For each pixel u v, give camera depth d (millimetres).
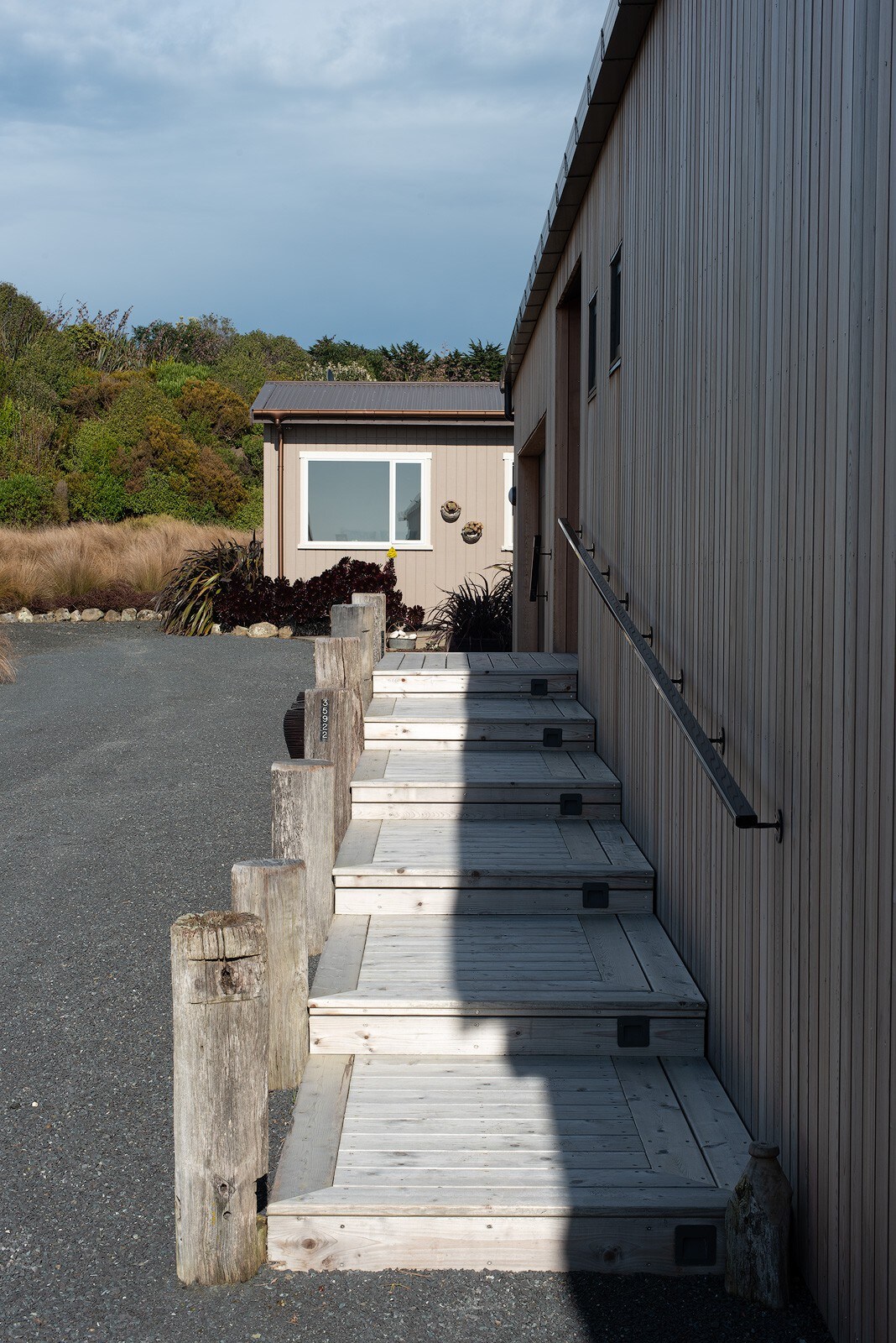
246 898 3281
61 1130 3113
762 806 2781
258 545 15992
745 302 2932
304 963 3348
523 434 10227
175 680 10375
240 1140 2504
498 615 13383
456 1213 2580
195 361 45656
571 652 7680
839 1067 2244
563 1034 3436
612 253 5262
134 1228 2688
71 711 8969
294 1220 2584
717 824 3277
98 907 4871
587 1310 2436
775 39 2656
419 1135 2936
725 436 3148
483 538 15508
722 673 3176
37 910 4840
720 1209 2576
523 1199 2613
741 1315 2408
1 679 10180
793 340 2520
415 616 14680
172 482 26859
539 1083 3254
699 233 3479
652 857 4297
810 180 2402
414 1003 3428
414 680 6414
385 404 15555
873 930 2062
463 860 4355
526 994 3469
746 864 2957
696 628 3504
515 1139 2912
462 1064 3385
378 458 15406
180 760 7523
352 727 5176
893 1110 1979
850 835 2174
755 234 2832
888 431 1977
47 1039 3664
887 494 1984
